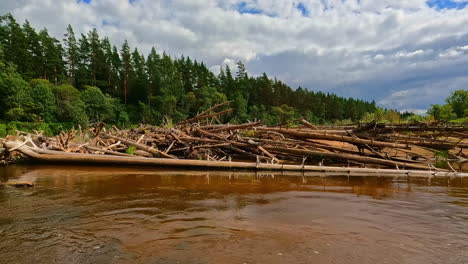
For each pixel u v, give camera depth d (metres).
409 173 7.50
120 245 2.25
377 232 2.60
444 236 2.50
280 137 11.89
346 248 2.19
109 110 51.44
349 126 12.68
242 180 6.03
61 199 3.94
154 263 1.91
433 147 9.48
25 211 3.29
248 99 83.50
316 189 5.00
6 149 7.96
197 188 4.93
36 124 32.00
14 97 33.22
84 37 66.31
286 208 3.53
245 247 2.20
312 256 2.03
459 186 5.46
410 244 2.29
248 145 10.22
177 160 7.95
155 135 11.59
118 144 9.91
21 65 50.66
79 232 2.57
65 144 9.17
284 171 7.81
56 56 59.00
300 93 98.25
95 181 5.59
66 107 41.16
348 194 4.54
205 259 1.97
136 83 68.62
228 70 83.62
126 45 68.19
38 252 2.12
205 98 67.81
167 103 63.19
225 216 3.13
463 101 51.44
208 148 10.27
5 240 2.37
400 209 3.52
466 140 13.94
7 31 51.50
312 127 11.02
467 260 1.98
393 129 9.75
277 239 2.39
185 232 2.57
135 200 3.92
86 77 64.62
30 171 7.04
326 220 3.00
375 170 7.64
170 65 73.50
